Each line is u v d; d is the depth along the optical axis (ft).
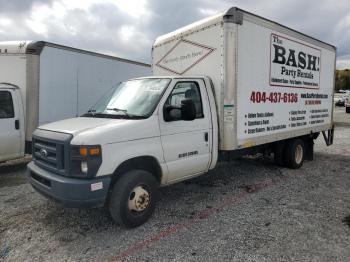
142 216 14.53
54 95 26.35
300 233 13.67
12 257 12.00
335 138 45.39
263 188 20.30
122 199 13.65
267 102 20.81
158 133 14.88
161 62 21.93
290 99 23.39
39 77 24.71
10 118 23.25
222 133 17.81
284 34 22.11
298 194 19.04
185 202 17.74
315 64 26.45
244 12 18.26
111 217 15.21
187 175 16.74
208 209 16.65
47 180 13.32
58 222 15.07
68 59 27.76
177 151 15.78
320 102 27.96
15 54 24.39
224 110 17.62
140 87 16.71
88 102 30.35
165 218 15.46
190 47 19.42
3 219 15.46
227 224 14.70
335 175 23.70
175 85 16.08
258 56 19.66
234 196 18.74
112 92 18.01
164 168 15.21
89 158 12.49
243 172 24.49
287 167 25.70
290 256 11.79
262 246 12.57
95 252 12.31
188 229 14.21
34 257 12.00
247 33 18.62
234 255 11.93
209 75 18.28
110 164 13.03
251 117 19.40
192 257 11.84
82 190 12.35
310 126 26.58
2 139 22.74
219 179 22.48
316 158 30.48
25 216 15.79
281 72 22.07
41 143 14.49
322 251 12.13
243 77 18.52
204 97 17.34
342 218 15.29
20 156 24.14
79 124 14.30
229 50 17.39
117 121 14.19
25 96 24.36
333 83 30.19
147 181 14.56
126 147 13.61
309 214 15.80
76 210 16.48
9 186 20.88
